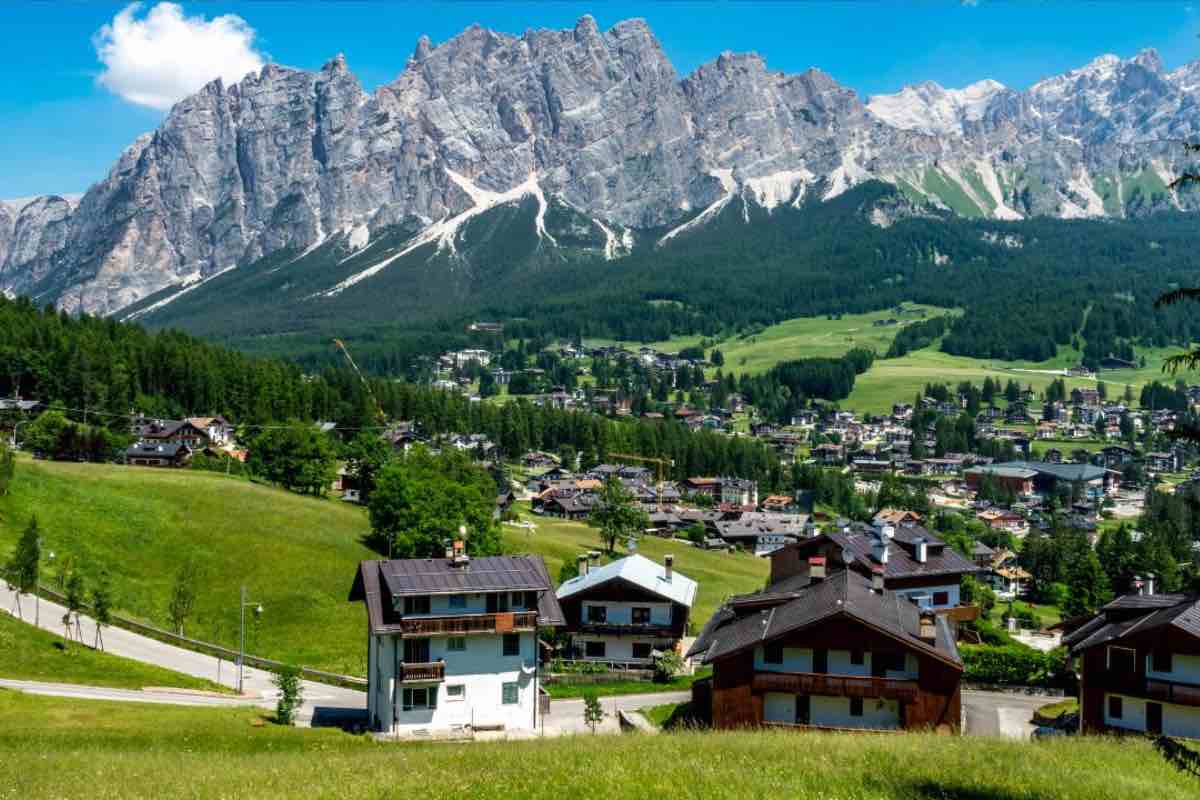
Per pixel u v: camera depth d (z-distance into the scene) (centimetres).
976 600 14050
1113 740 4725
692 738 4609
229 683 8706
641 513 17025
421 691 6881
